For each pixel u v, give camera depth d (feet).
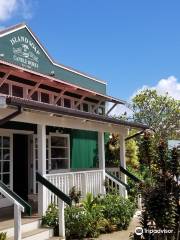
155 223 29.63
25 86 46.93
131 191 50.78
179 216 29.86
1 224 32.89
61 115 37.73
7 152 44.04
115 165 60.03
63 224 35.68
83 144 57.21
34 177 47.60
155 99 123.34
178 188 29.99
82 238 37.09
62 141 53.06
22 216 36.22
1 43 44.65
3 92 43.70
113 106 64.69
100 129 47.70
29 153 47.85
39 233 33.60
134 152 64.34
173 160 30.86
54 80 47.09
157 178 30.50
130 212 42.93
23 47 48.03
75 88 52.11
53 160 50.98
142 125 54.08
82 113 40.11
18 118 34.04
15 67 40.93
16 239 30.53
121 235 38.93
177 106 122.42
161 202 29.17
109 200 43.06
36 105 32.73
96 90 63.26
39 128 37.29
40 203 36.60
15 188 45.55
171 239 29.43
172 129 120.37
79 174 43.83
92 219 37.70
